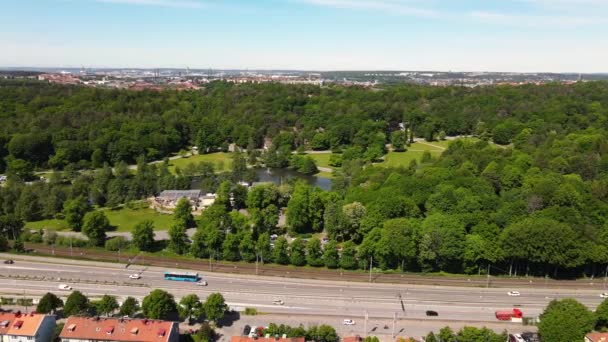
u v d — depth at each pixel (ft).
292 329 514.27
